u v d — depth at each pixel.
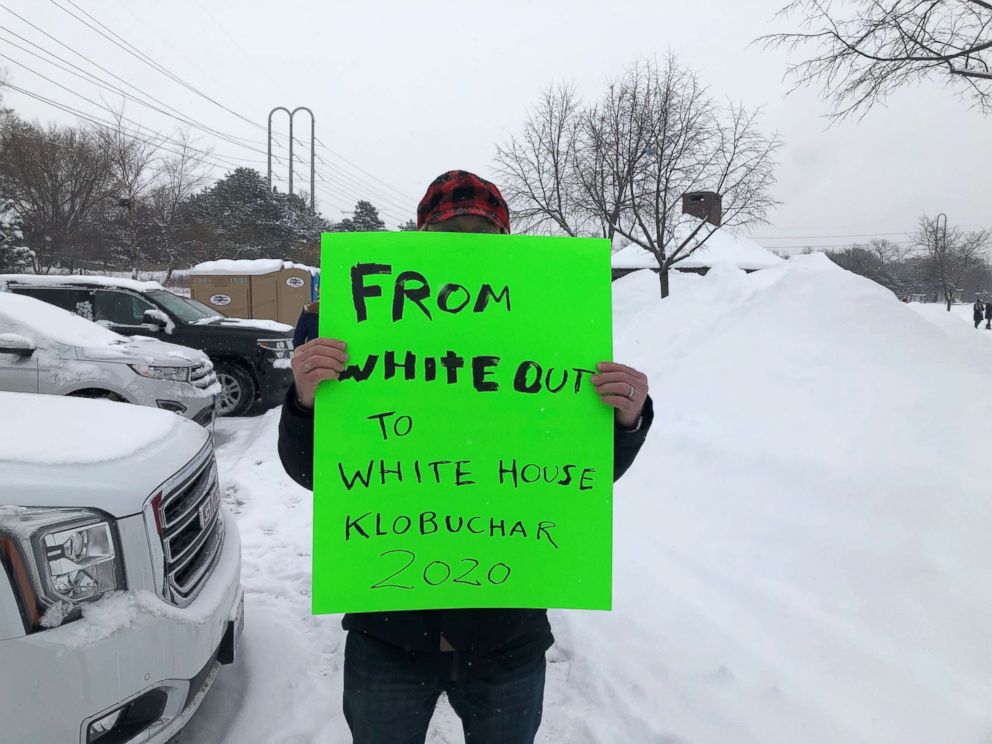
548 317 1.63
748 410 5.00
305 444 1.63
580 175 16.45
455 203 1.69
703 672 2.84
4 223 21.28
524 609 1.66
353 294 1.58
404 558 1.57
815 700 2.59
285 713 2.68
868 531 3.39
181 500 2.42
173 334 8.60
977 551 3.04
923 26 7.90
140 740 1.94
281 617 3.45
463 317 1.60
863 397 4.51
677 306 9.48
